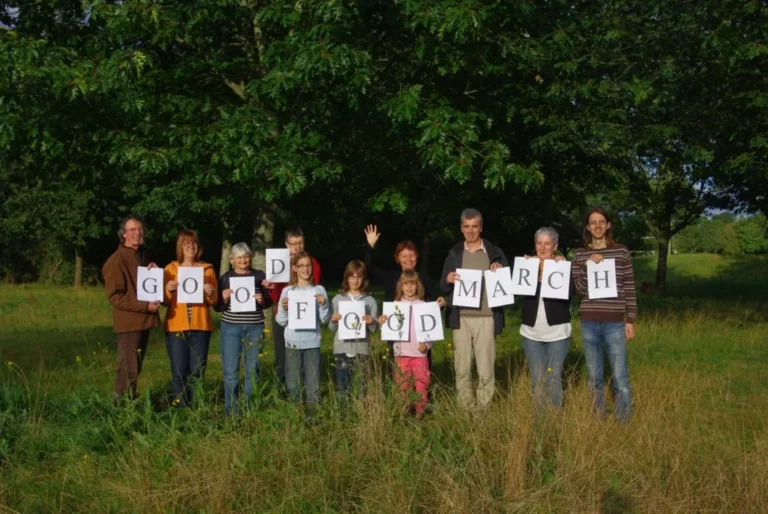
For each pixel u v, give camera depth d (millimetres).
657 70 12953
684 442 5562
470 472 5102
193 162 9391
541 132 12562
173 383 7043
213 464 5164
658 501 4875
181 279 6801
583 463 5113
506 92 11297
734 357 11219
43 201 27875
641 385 7270
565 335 6715
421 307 6629
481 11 8789
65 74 8594
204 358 7188
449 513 4711
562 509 4773
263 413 5918
